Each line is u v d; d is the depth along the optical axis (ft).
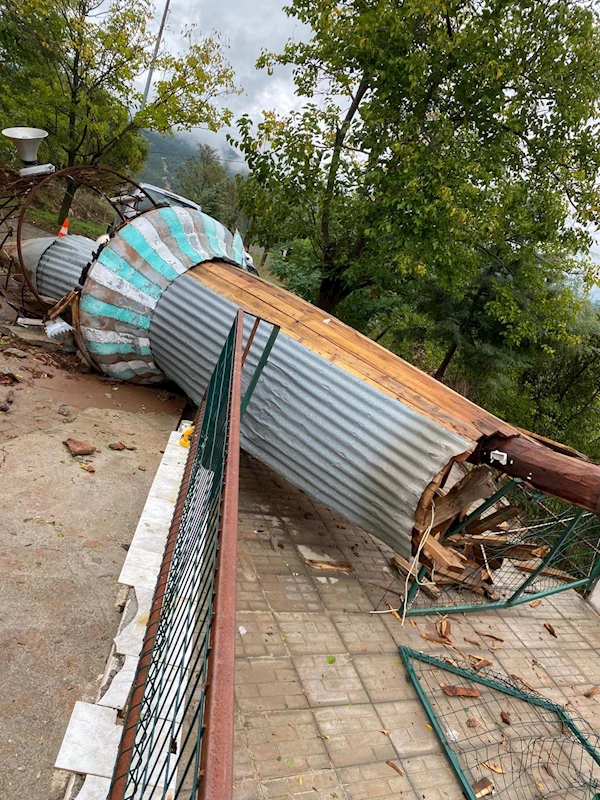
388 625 16.58
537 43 34.37
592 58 33.58
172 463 15.61
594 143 36.68
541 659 18.16
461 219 31.27
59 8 42.50
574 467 14.66
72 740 8.18
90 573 11.87
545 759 13.66
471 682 15.52
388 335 57.62
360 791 11.18
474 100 34.14
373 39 31.37
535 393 57.77
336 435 16.71
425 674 15.07
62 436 17.34
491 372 46.19
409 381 17.19
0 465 14.74
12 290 29.12
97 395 21.74
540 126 36.78
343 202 35.83
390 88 32.58
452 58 33.27
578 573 24.67
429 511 15.97
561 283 46.11
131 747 6.32
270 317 19.25
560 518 20.40
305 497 22.18
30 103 43.62
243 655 13.46
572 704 16.37
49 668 9.43
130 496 15.30
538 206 38.19
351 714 12.92
